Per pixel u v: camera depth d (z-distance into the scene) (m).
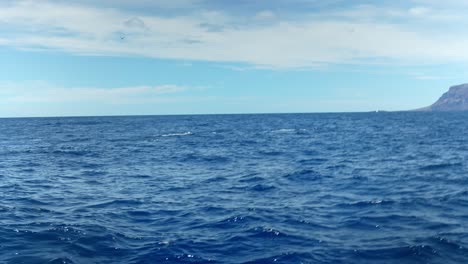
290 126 74.62
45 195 14.95
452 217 11.05
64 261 7.89
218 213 11.97
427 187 15.47
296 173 19.59
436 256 8.07
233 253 8.48
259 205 12.98
